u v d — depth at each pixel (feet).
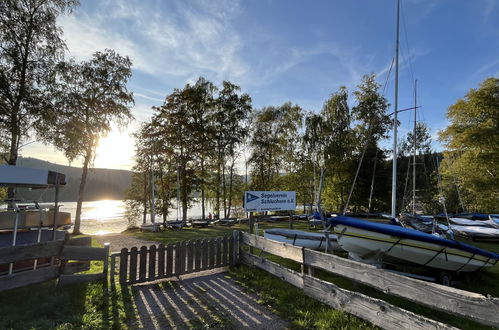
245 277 19.62
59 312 13.10
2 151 43.96
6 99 40.32
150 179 87.45
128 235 49.08
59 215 25.70
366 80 87.51
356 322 12.01
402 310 9.67
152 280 18.95
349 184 83.51
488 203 74.84
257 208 30.73
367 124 85.81
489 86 67.31
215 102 87.25
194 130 80.69
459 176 75.72
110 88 53.52
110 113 53.67
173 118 79.77
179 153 81.66
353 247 20.39
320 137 84.33
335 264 13.30
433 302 9.01
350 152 86.74
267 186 95.30
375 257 19.84
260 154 95.30
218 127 87.66
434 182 92.17
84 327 11.82
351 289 17.46
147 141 81.15
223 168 91.30
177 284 18.40
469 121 72.49
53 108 45.11
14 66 40.01
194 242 20.86
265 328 12.18
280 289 16.66
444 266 20.13
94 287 16.60
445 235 25.38
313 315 13.09
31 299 14.15
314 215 38.01
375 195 89.10
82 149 51.88
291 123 93.76
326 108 86.63
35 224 24.38
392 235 18.34
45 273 16.90
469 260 20.35
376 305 10.78
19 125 41.42
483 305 7.58
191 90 81.71
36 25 40.88
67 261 18.52
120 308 14.24
